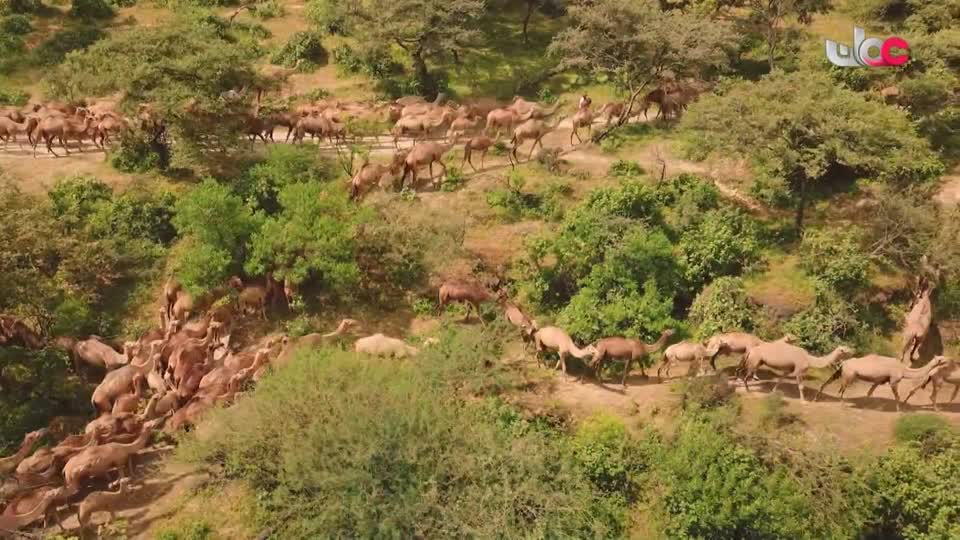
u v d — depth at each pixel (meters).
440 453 21.03
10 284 26.20
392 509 20.05
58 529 21.36
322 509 20.42
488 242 31.78
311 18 49.91
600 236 29.03
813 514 20.05
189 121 34.16
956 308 26.84
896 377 23.16
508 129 37.91
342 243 28.91
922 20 39.72
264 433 21.66
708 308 27.39
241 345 28.53
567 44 38.03
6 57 44.44
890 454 21.06
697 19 39.31
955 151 34.09
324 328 29.11
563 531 20.09
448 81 44.06
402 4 40.22
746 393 24.58
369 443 20.72
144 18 49.88
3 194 28.23
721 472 20.73
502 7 51.88
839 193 32.22
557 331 25.66
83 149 37.81
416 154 33.94
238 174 35.56
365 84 43.84
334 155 37.50
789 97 30.30
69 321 28.44
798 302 27.42
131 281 31.28
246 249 30.06
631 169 34.75
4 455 24.05
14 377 25.69
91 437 22.98
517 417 23.28
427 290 30.52
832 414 23.52
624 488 21.81
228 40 47.34
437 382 23.81
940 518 19.61
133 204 33.16
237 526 21.23
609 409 24.27
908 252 27.83
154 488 22.66
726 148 30.05
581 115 37.34
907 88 34.28
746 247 29.27
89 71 34.47
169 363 26.12
